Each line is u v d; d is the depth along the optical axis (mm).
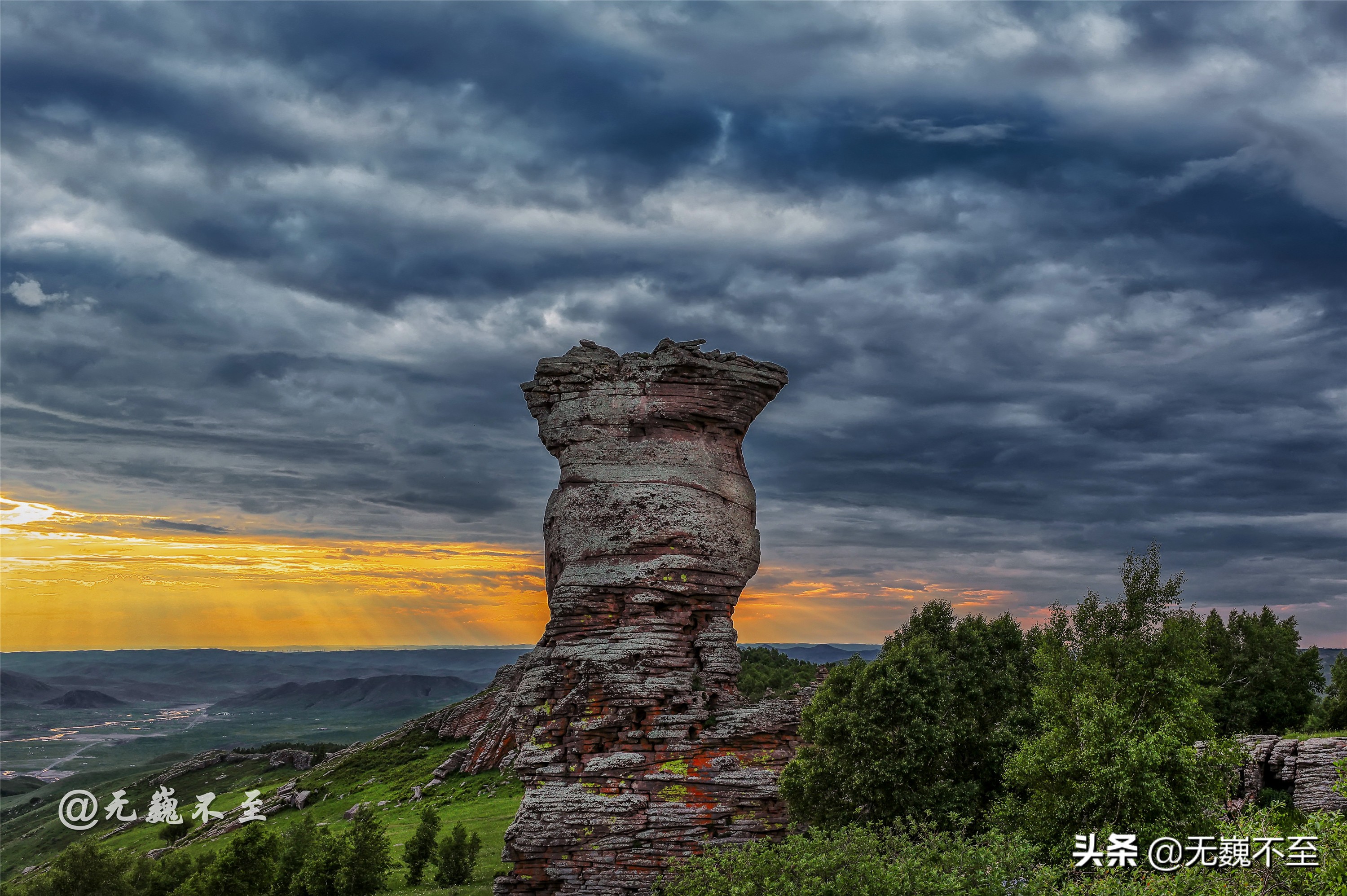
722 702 50438
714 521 52469
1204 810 41094
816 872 34688
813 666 123500
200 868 80125
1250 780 55656
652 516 51844
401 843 93000
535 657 52219
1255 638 85812
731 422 54031
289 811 131750
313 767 169625
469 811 104062
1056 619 53438
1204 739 47344
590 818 46906
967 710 54750
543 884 46781
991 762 50906
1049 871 33812
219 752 199500
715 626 51750
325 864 71500
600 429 53375
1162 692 42188
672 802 47406
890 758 47844
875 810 47625
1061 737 42312
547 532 54438
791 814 47469
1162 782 38875
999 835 36344
